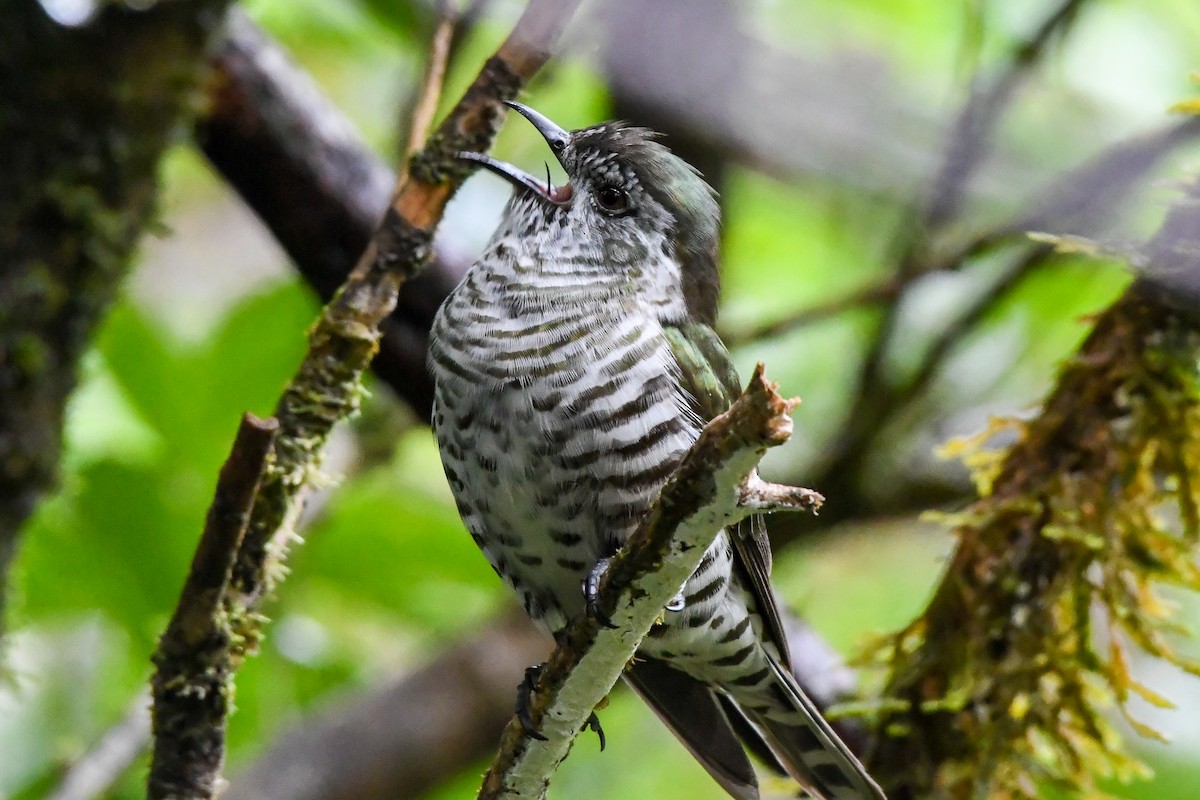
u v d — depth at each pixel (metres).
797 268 12.75
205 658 5.73
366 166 8.94
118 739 8.84
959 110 10.10
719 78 9.29
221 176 8.89
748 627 7.66
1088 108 10.79
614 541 7.27
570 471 7.14
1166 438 7.16
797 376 12.35
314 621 10.37
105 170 5.91
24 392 5.83
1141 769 7.37
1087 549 7.25
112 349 9.45
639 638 5.62
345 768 9.76
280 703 10.19
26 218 5.79
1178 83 11.01
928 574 12.73
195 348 9.98
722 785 7.75
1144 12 11.21
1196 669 7.12
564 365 7.16
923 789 7.38
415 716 9.96
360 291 6.45
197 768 5.85
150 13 5.82
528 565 7.59
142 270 12.88
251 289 11.08
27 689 9.77
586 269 7.68
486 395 7.22
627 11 9.14
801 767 7.67
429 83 6.91
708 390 7.56
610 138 8.16
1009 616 7.36
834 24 10.64
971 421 11.52
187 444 9.49
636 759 11.71
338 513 9.95
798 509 5.04
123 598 9.20
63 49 5.76
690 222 8.23
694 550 5.25
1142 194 8.39
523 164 11.80
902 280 10.24
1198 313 7.02
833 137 10.02
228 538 5.39
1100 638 11.45
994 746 7.32
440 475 12.00
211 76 6.94
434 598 10.48
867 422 10.61
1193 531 7.18
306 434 6.37
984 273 12.05
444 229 9.24
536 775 5.99
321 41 11.13
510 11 10.75
